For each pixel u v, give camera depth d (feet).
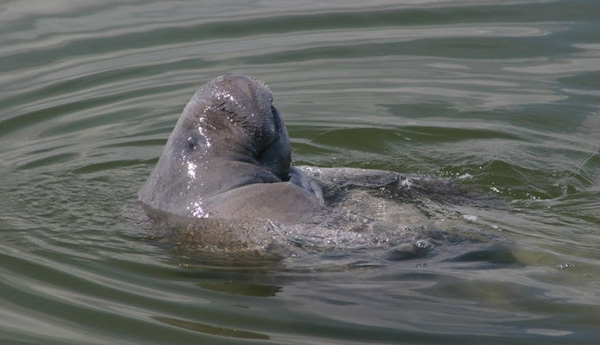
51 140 126.52
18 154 122.42
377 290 86.99
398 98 137.90
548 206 106.22
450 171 119.14
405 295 86.22
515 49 150.20
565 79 141.49
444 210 101.35
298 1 166.81
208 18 159.74
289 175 101.60
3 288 90.07
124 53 148.25
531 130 129.29
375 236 94.27
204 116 99.04
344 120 132.05
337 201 100.73
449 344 79.30
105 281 90.63
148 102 135.74
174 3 165.89
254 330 82.23
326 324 82.53
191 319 84.12
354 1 166.61
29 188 112.06
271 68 144.97
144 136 127.75
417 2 165.99
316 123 131.34
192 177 98.17
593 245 94.27
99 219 103.45
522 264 90.63
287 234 93.15
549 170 118.62
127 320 84.33
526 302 84.79
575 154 122.93
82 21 157.99
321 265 90.74
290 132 129.18
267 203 95.14
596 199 109.29
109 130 129.49
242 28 156.46
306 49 150.20
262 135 97.50
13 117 131.64
